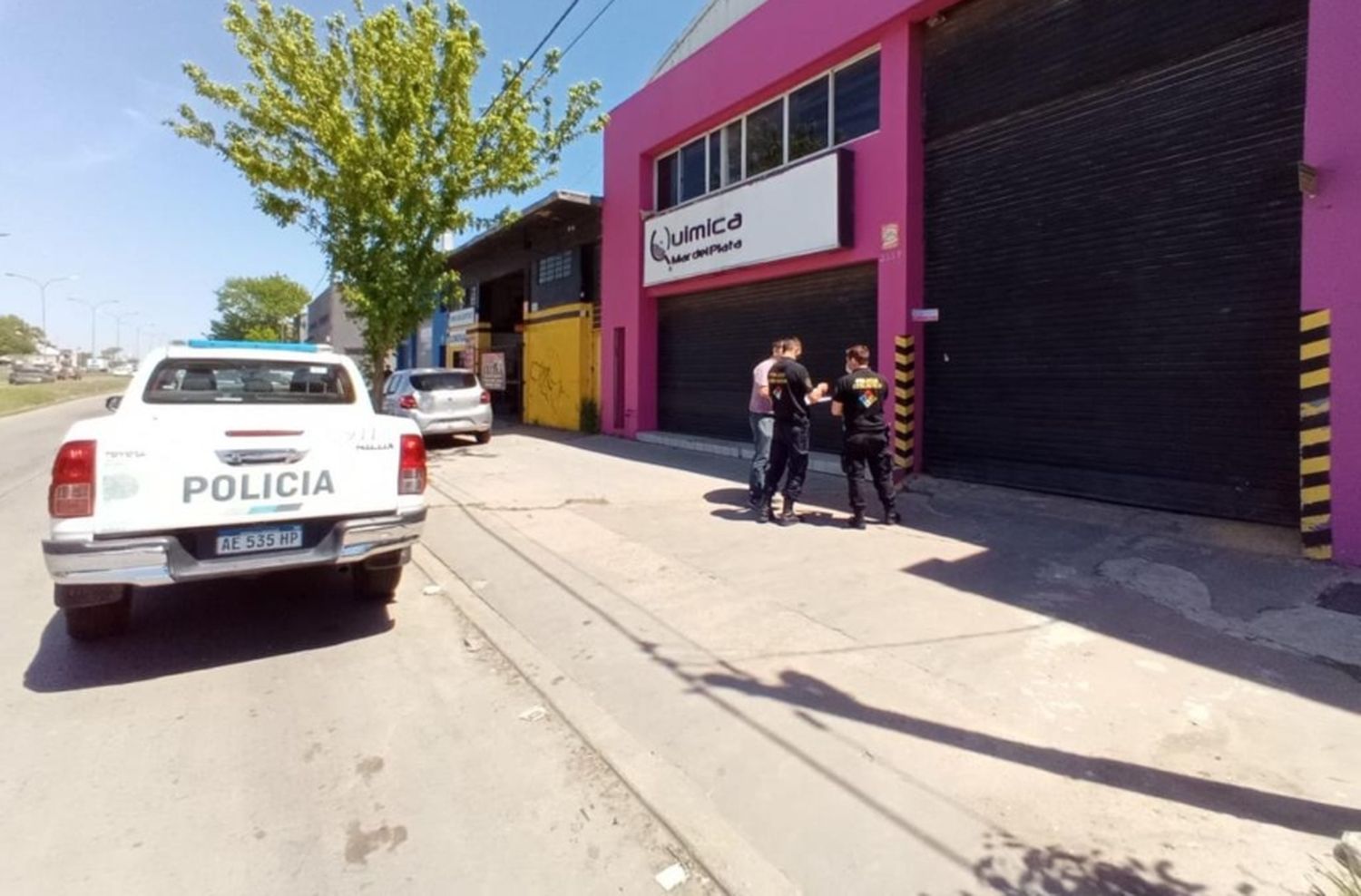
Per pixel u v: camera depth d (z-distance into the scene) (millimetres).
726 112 12000
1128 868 2336
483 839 2609
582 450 13516
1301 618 4316
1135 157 6887
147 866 2438
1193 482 6527
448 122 12609
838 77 10234
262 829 2648
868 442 6801
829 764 3006
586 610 4918
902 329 9016
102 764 3062
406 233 12648
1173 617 4445
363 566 4840
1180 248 6562
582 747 3240
